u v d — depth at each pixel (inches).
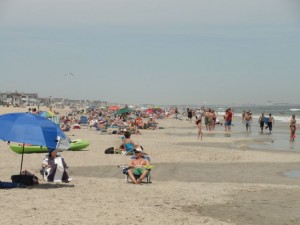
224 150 1144.8
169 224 398.3
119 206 461.4
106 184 614.9
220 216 445.7
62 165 613.9
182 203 497.4
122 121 2071.9
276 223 423.2
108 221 395.9
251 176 738.8
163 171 786.8
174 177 722.2
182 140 1472.7
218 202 509.4
